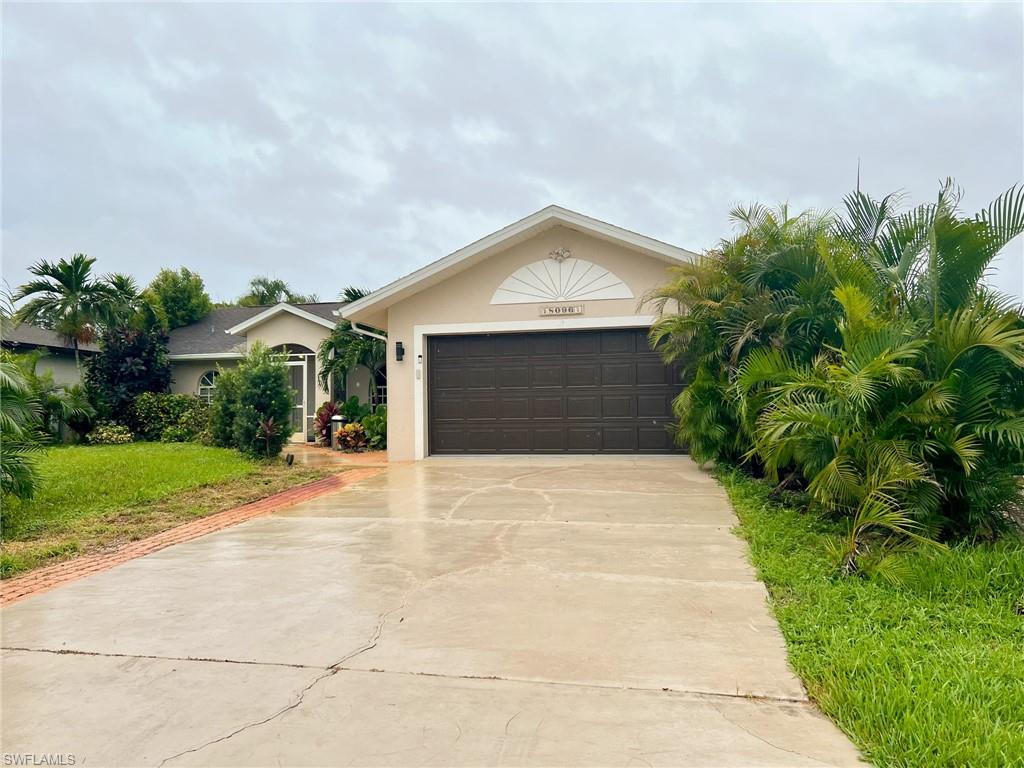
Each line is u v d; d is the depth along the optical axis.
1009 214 5.59
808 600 3.99
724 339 8.47
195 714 2.78
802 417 5.19
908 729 2.47
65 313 16.11
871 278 6.34
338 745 2.51
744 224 8.85
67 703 2.90
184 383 18.66
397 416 11.74
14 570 5.07
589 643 3.42
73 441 15.41
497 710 2.75
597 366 11.25
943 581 4.12
